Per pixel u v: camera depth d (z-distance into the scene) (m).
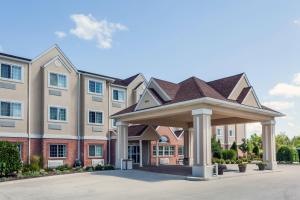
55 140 29.91
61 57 31.33
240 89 25.50
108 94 35.22
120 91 36.72
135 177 21.39
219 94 24.16
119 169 27.41
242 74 25.89
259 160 46.22
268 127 27.84
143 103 25.91
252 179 20.19
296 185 17.30
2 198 14.06
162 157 38.19
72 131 31.53
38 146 29.11
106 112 34.56
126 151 28.41
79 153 31.83
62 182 19.23
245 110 24.31
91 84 33.41
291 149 40.03
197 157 20.78
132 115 26.91
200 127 20.83
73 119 31.73
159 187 16.75
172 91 24.89
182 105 21.97
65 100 31.17
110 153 34.03
